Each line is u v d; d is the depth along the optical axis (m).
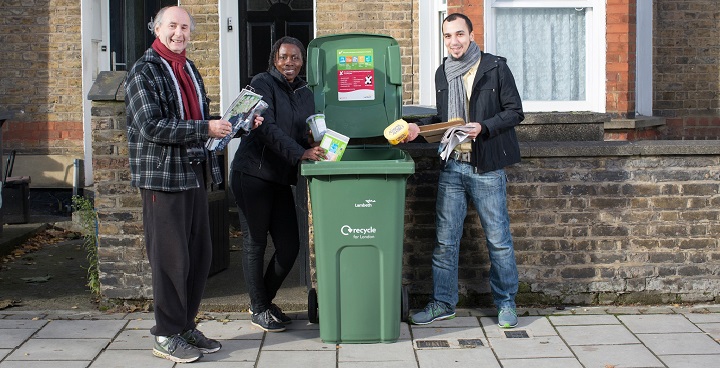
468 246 6.72
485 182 6.16
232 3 10.53
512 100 6.07
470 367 5.51
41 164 10.79
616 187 6.69
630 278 6.75
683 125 10.59
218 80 10.43
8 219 10.02
